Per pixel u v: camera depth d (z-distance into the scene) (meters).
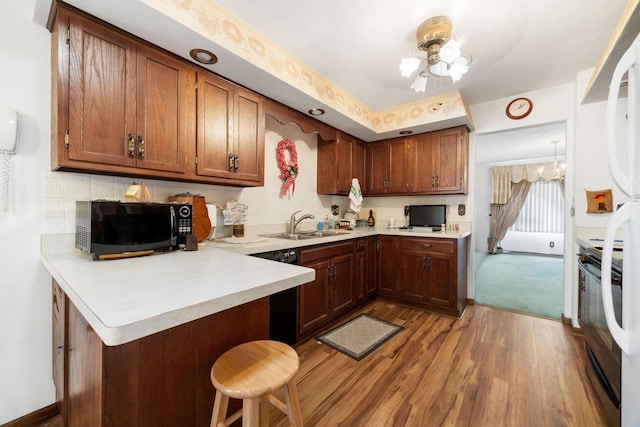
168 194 1.93
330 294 2.51
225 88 1.91
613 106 0.90
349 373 1.80
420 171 3.23
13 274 1.35
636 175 0.81
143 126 1.50
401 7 1.58
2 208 1.31
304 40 1.89
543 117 2.72
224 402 0.89
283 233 2.81
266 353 0.99
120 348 0.79
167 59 1.60
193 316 0.70
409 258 3.02
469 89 2.70
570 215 2.57
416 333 2.39
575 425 1.35
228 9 1.59
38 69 1.38
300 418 0.95
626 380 0.87
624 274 0.88
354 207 3.38
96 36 1.33
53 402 1.46
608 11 1.60
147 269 1.11
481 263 5.69
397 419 1.40
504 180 6.97
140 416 0.82
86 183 1.55
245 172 2.05
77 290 0.82
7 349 1.34
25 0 1.35
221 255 1.47
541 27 1.75
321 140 3.23
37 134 1.39
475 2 1.54
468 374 1.78
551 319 2.71
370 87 2.60
